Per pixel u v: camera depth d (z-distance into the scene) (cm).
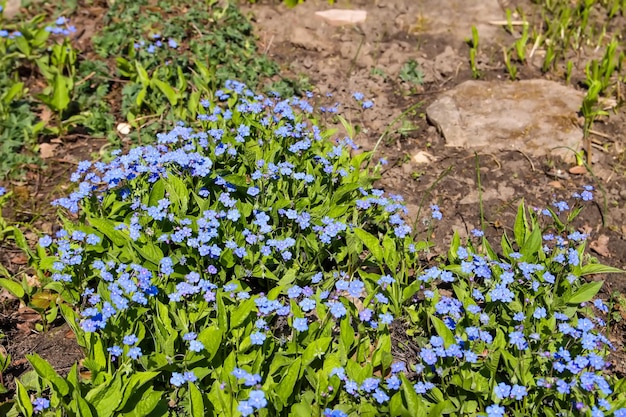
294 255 75
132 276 68
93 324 60
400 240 75
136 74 105
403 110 105
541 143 97
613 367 68
